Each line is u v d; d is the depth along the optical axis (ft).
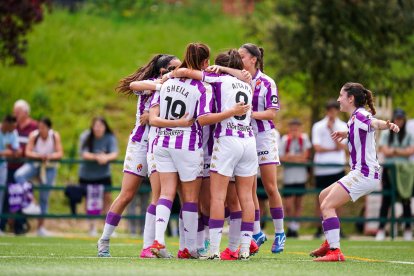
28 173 167.22
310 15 208.95
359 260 100.83
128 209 173.88
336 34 209.56
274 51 211.00
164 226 94.07
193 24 281.74
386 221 167.73
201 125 92.53
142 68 101.09
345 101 96.73
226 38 270.05
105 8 288.30
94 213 167.22
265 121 103.14
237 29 275.39
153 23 281.95
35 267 79.66
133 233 174.19
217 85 94.07
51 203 202.90
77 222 196.65
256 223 103.14
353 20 209.15
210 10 292.20
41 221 168.76
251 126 97.45
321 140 171.42
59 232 186.50
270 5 222.69
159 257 94.53
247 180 94.17
